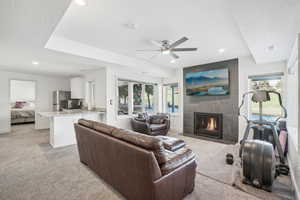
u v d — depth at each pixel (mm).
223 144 4000
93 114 4457
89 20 2244
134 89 5602
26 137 4609
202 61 4586
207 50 3559
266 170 1939
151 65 4773
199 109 5047
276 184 2121
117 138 1860
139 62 4391
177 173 1663
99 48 3473
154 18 2193
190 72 5156
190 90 5148
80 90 5691
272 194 1896
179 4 1864
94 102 5121
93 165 2404
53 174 2383
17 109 7051
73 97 6078
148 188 1463
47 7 1567
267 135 3264
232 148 3668
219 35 2742
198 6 1904
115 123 4719
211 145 3902
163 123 4852
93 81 5039
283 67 3547
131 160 1589
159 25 2396
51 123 3881
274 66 3662
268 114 3875
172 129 5855
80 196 1857
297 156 1915
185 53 3801
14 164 2729
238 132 4211
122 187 1815
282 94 3594
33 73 5656
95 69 4812
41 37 2293
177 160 1724
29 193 1899
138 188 1579
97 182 2164
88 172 2449
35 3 1495
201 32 2627
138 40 2998
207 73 4707
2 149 3521
